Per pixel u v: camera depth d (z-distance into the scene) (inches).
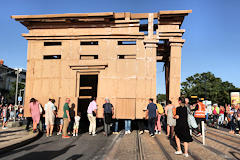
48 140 303.9
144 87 391.5
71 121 368.8
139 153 224.8
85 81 556.7
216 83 1782.7
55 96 405.4
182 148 252.5
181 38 400.2
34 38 428.1
